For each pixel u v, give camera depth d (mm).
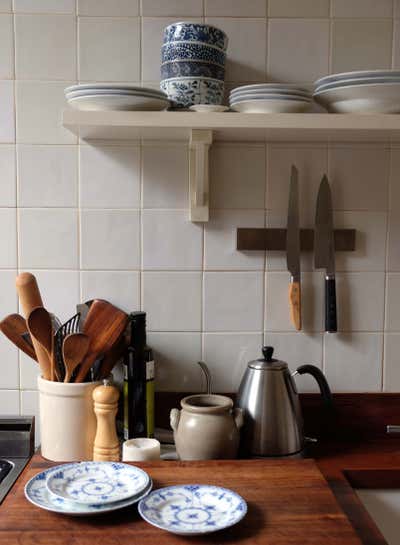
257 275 1384
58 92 1336
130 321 1267
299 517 944
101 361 1241
